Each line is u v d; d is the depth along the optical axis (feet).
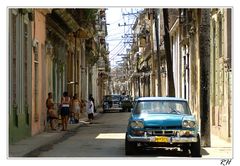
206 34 75.82
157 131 63.93
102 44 328.49
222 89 89.56
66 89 152.15
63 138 96.17
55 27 126.82
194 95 129.08
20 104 86.79
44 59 112.68
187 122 64.08
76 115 139.54
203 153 68.23
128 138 64.95
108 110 231.30
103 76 363.15
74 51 172.24
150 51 256.11
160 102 68.90
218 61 94.22
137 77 386.11
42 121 108.99
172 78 119.44
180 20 147.74
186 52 147.74
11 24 79.77
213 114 99.30
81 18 158.40
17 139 83.87
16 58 84.12
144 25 283.79
